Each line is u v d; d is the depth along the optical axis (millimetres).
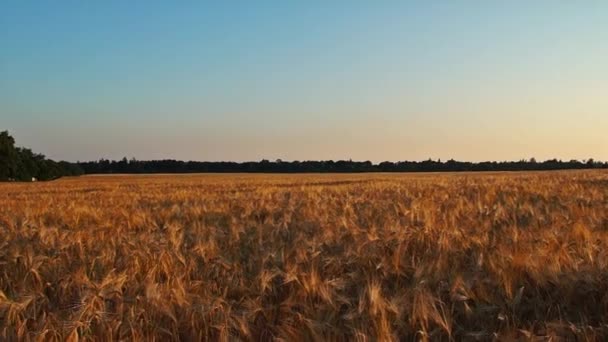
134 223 11125
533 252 5922
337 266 6082
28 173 97562
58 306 5320
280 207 14086
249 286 5645
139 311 4742
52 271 6402
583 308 4750
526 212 10789
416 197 15953
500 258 5730
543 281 5121
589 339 3988
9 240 8867
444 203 13078
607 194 14953
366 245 6852
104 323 4543
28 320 4887
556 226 8109
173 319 4613
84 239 8555
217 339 4383
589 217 9031
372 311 4457
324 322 4414
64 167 128750
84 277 5773
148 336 4344
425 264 5789
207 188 31500
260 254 6957
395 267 5883
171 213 12969
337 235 7965
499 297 4922
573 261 5598
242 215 12164
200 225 10297
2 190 40625
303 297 5137
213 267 6297
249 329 4602
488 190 17344
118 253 7301
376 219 10219
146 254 6688
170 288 5254
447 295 5109
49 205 18047
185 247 7676
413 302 4691
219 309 4754
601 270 5180
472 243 7031
